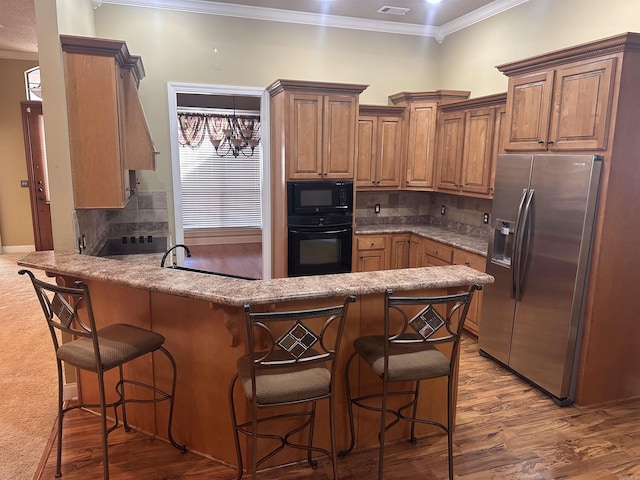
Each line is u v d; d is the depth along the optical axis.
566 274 2.94
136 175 4.36
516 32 4.16
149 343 2.25
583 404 3.04
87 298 1.97
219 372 2.35
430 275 2.41
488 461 2.46
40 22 2.62
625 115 2.70
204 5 4.36
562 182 2.93
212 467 2.40
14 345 3.81
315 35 4.80
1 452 2.46
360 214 5.33
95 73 2.82
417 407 2.64
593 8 3.41
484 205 4.52
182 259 4.73
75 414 2.84
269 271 5.07
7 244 7.11
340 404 2.48
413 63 5.22
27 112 6.68
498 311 3.55
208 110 7.88
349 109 4.42
